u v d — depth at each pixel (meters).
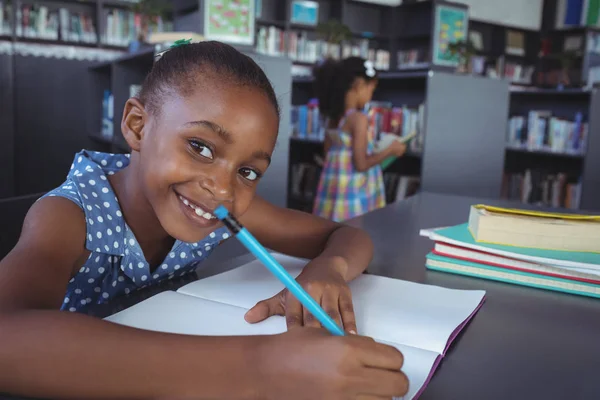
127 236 0.70
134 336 0.43
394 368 0.40
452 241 0.86
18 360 0.41
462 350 0.55
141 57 2.75
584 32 7.82
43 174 4.95
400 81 3.98
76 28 4.95
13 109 4.76
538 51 8.27
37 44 4.80
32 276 0.51
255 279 0.73
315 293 0.58
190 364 0.41
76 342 0.42
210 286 0.69
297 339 0.41
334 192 2.84
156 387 0.41
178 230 0.58
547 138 4.52
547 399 0.46
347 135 2.80
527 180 4.63
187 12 3.93
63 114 4.97
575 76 7.63
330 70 2.83
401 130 3.60
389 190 3.81
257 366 0.41
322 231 0.89
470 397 0.45
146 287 0.72
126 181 0.70
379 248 0.98
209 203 0.55
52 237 0.59
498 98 3.39
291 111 4.55
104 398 0.41
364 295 0.69
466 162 3.34
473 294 0.73
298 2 6.43
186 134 0.54
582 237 0.81
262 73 0.60
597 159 4.11
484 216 0.85
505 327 0.63
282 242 0.89
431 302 0.68
